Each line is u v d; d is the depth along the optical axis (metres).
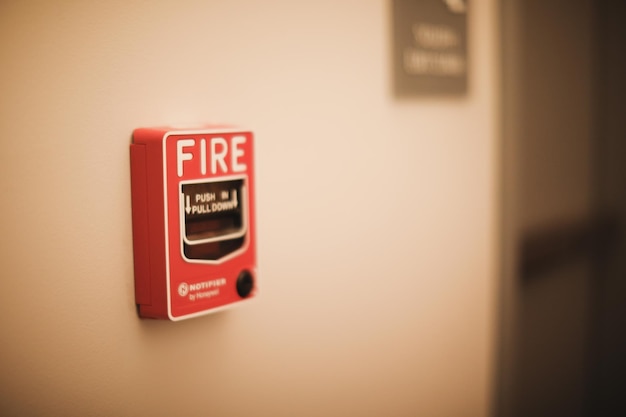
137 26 1.01
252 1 1.20
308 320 1.36
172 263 0.99
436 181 1.68
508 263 1.92
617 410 2.29
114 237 0.99
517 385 1.97
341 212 1.42
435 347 1.71
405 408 1.62
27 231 0.90
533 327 2.01
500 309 1.91
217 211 1.06
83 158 0.95
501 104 1.88
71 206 0.94
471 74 1.77
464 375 1.81
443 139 1.69
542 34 1.96
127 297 1.01
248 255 1.10
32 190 0.90
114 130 0.99
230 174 1.07
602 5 2.14
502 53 1.87
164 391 1.08
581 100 2.10
